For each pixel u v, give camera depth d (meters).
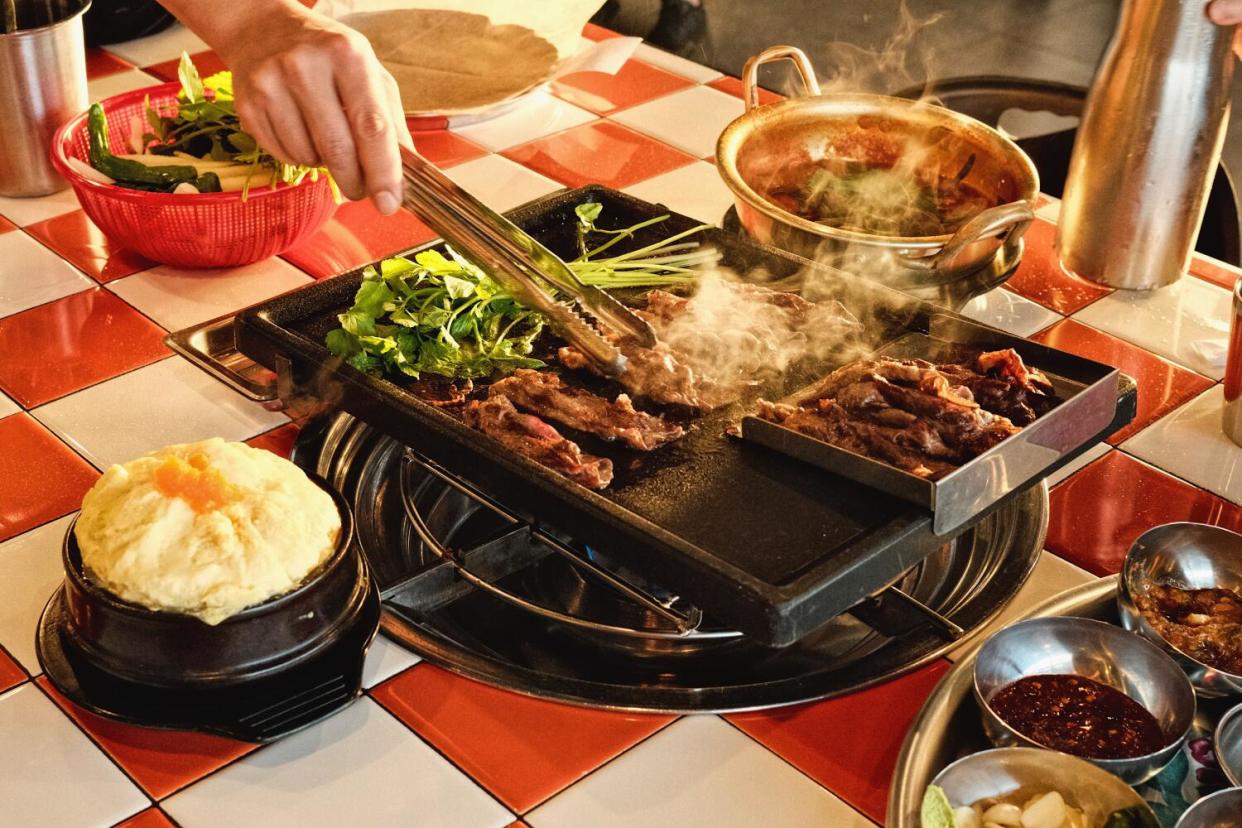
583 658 1.30
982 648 1.23
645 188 1.69
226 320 1.49
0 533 1.34
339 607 1.23
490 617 1.32
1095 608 1.29
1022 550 1.34
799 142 1.61
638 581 1.34
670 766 1.22
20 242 1.62
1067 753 1.20
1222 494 1.40
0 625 1.29
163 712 1.20
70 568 1.22
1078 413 1.32
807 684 1.26
